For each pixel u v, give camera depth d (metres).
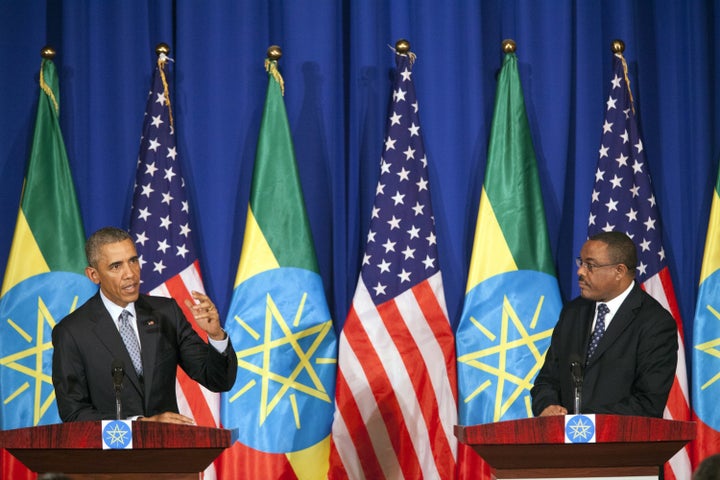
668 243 15.20
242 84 14.97
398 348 13.69
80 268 13.85
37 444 8.42
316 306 13.80
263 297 13.68
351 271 14.92
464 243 14.95
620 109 14.23
